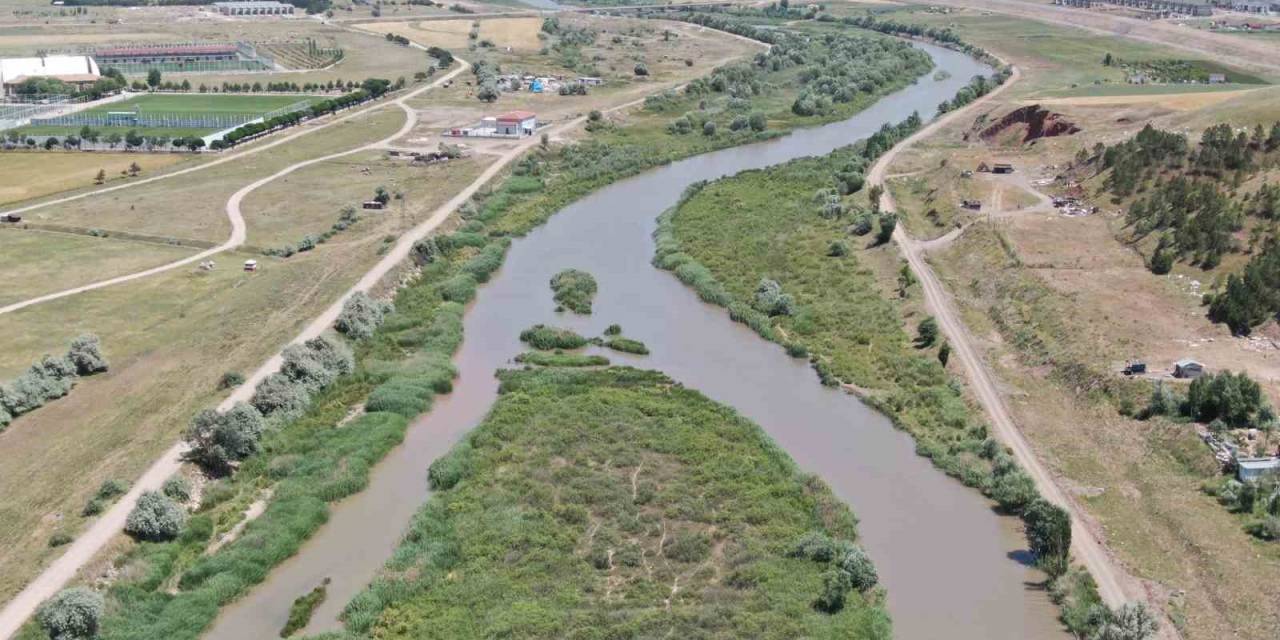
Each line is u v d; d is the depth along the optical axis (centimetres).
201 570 7981
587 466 9556
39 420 10225
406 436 10250
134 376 11131
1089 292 12706
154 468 9200
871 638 7156
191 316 12775
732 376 11569
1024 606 7644
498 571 8025
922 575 8006
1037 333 11969
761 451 9788
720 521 8688
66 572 7744
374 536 8619
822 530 8494
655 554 8269
